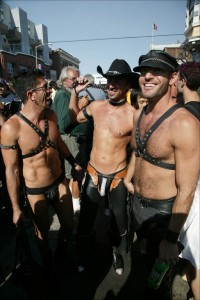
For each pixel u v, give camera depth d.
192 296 2.20
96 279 2.50
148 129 1.73
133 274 2.56
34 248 2.93
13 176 2.11
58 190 2.45
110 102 2.46
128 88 2.37
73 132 3.58
